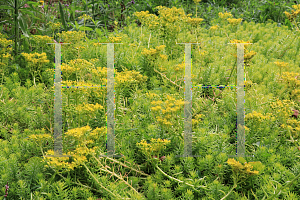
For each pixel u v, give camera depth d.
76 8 6.30
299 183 2.17
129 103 3.39
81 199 2.16
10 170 2.19
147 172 2.52
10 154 2.35
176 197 2.25
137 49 4.28
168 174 2.37
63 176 2.31
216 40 5.09
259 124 2.53
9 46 4.75
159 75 3.80
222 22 5.79
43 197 2.11
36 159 2.22
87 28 4.87
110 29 6.36
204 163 2.29
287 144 2.66
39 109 2.85
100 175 2.32
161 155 2.57
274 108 2.63
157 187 2.08
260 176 2.24
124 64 3.85
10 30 4.96
